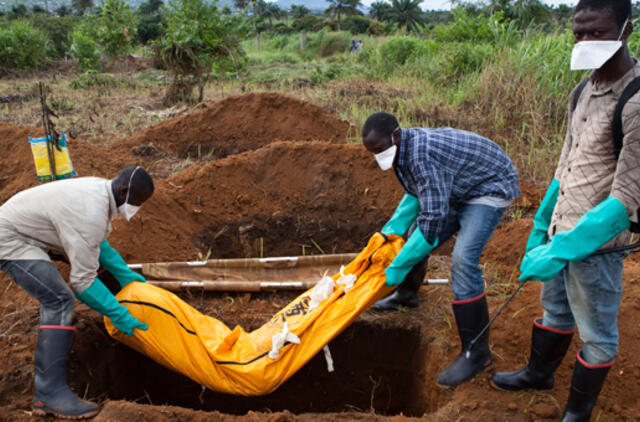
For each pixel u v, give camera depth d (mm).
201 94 10008
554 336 2713
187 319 3221
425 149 2746
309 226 5484
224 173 5477
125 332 3041
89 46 14828
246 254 5211
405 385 3777
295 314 3244
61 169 3980
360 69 15125
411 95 10039
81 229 2578
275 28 43188
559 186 2633
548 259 2221
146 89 11945
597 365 2439
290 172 5660
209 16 10023
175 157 6859
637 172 2023
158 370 3793
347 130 7434
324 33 23969
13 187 4914
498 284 3945
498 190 2926
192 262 4145
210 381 3121
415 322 3664
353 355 3777
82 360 3250
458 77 9969
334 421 2777
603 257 2270
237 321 3715
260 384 3051
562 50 7516
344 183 5613
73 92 11102
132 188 2639
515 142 6734
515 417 2785
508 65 7973
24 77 14250
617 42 2018
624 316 3400
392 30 38281
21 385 2873
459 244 2953
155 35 29125
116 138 7586
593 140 2225
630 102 2016
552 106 7074
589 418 2594
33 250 2709
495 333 3436
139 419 2719
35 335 3203
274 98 7500
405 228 3414
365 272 3279
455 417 2797
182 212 5023
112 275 3480
